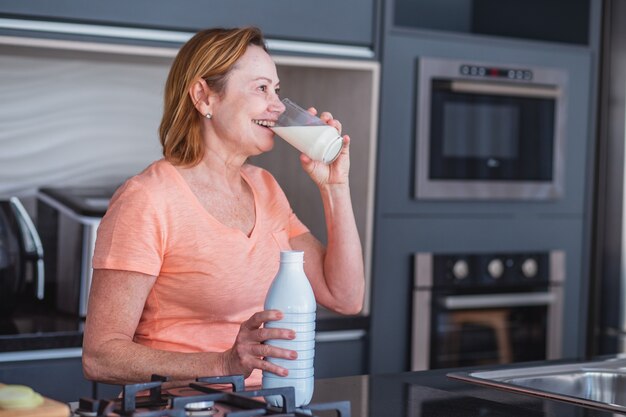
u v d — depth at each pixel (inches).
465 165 144.0
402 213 140.0
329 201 84.5
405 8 162.9
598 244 154.7
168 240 78.1
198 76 79.7
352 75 139.0
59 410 58.7
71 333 115.2
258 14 128.3
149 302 80.4
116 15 119.6
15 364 112.3
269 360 64.9
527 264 149.3
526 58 148.6
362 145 137.5
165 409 58.3
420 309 140.8
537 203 151.4
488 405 70.4
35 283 131.2
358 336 137.0
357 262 85.9
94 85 140.9
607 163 153.6
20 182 136.6
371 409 68.7
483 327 146.5
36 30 115.6
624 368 87.1
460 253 144.4
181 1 123.3
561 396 73.2
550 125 151.3
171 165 80.5
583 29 154.8
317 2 132.0
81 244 123.5
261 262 82.4
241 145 80.7
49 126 138.2
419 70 139.2
